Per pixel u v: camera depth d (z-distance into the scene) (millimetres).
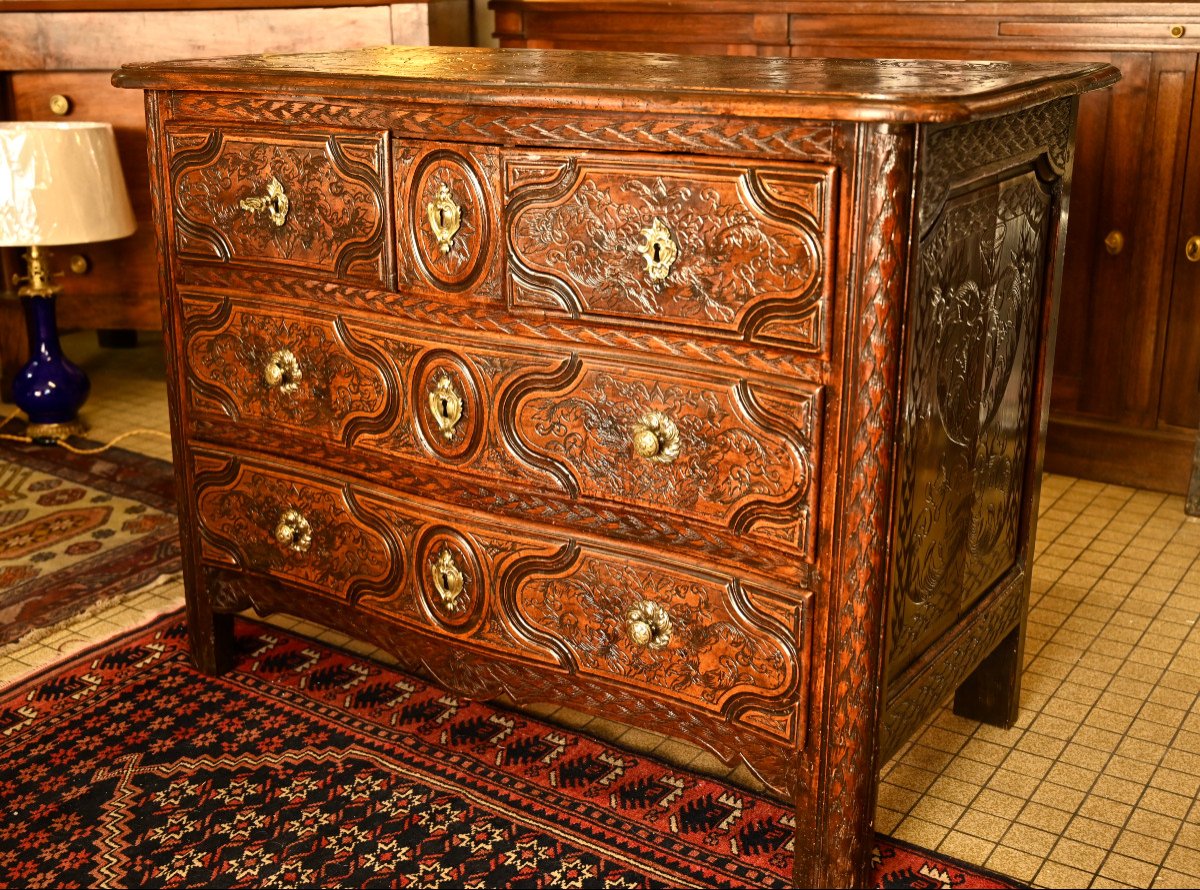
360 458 2506
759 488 2023
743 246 1938
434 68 2414
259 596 2736
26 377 4188
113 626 3051
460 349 2289
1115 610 3100
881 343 1863
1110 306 3855
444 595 2434
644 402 2109
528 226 2145
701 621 2143
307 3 3857
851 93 1808
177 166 2580
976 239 2092
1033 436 2510
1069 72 2225
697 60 2609
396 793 2375
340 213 2377
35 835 2262
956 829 2271
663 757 2500
